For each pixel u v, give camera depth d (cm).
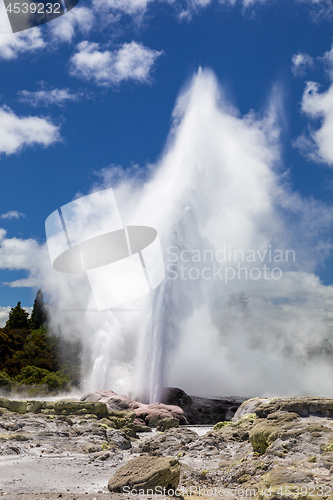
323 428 1288
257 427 1405
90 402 2425
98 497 937
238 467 1257
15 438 1653
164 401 3484
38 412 2314
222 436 1667
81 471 1280
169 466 1062
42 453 1486
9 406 2262
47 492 1023
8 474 1178
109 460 1463
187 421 3109
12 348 6206
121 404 2841
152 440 1728
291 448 1225
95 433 1906
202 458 1462
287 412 1466
